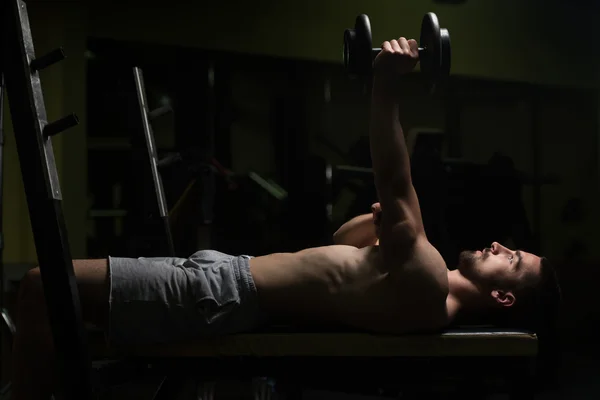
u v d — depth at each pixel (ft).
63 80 15.39
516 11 22.27
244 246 17.46
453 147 21.97
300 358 6.06
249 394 11.72
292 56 18.79
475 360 6.13
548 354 7.18
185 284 5.91
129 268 5.92
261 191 17.66
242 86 18.69
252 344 5.97
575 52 23.43
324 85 19.84
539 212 23.24
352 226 7.38
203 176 11.43
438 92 21.84
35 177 5.02
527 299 6.80
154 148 8.43
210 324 5.88
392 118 5.94
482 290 6.75
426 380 6.12
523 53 22.48
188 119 17.69
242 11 17.93
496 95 22.63
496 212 16.30
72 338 5.06
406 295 5.87
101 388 5.64
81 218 15.58
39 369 5.65
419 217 6.00
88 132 16.42
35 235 5.03
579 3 23.26
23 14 5.16
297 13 18.79
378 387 6.13
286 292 6.07
